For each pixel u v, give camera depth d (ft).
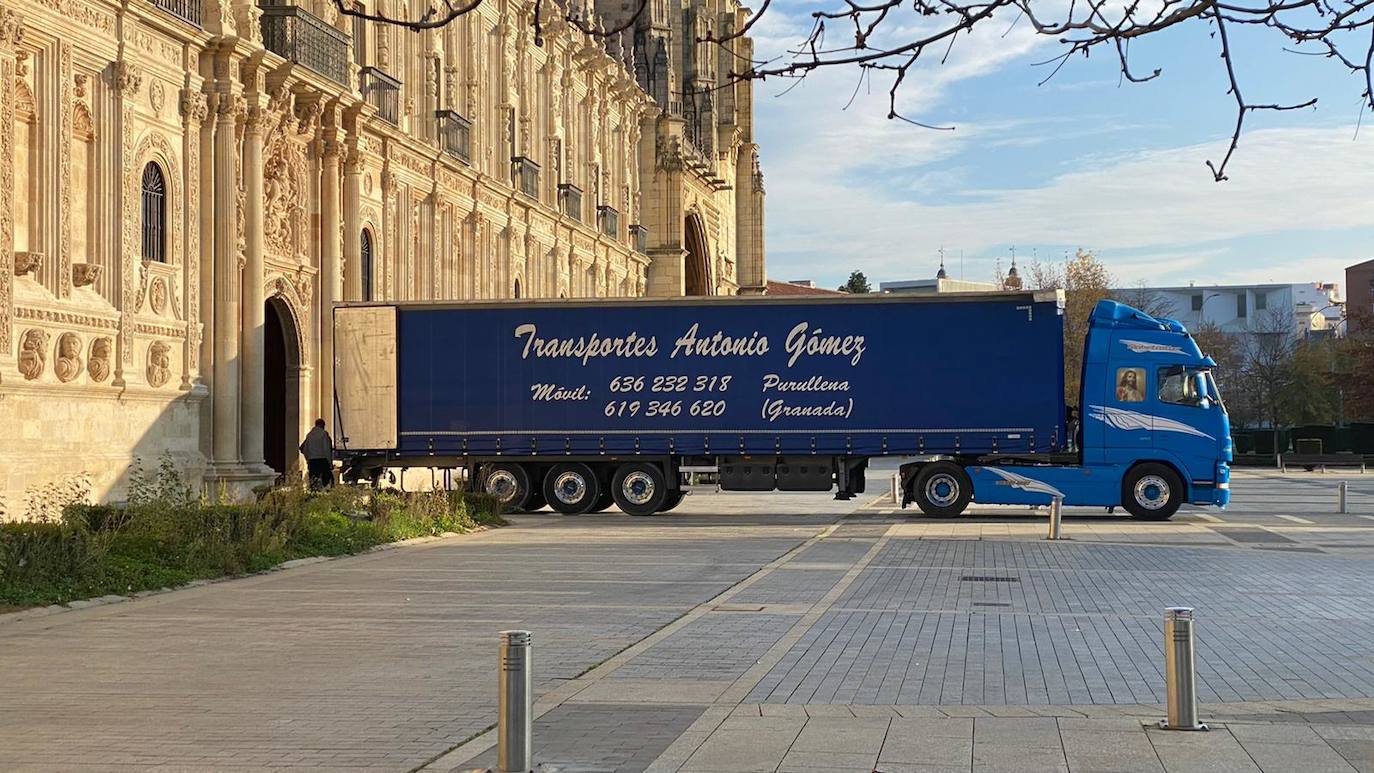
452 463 121.80
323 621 53.72
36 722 35.04
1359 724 33.88
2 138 78.79
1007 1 17.47
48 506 77.77
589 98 212.23
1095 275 310.45
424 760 30.81
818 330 117.29
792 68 18.45
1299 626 52.44
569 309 119.96
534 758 30.53
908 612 55.77
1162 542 91.35
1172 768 29.37
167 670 42.80
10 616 54.85
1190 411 112.98
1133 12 17.69
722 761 30.25
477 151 160.45
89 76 88.33
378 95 130.62
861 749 31.24
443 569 74.02
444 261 150.30
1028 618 53.98
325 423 119.96
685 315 118.93
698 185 267.59
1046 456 115.34
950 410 115.34
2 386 77.51
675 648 46.39
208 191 101.81
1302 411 357.41
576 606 58.03
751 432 118.01
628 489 120.16
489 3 164.55
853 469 118.52
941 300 115.65
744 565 75.82
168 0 97.35
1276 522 111.14
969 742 31.83
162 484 82.02
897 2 17.79
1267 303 530.27
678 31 261.03
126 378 90.38
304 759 30.99
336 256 121.29
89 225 88.53
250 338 105.70
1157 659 44.14
